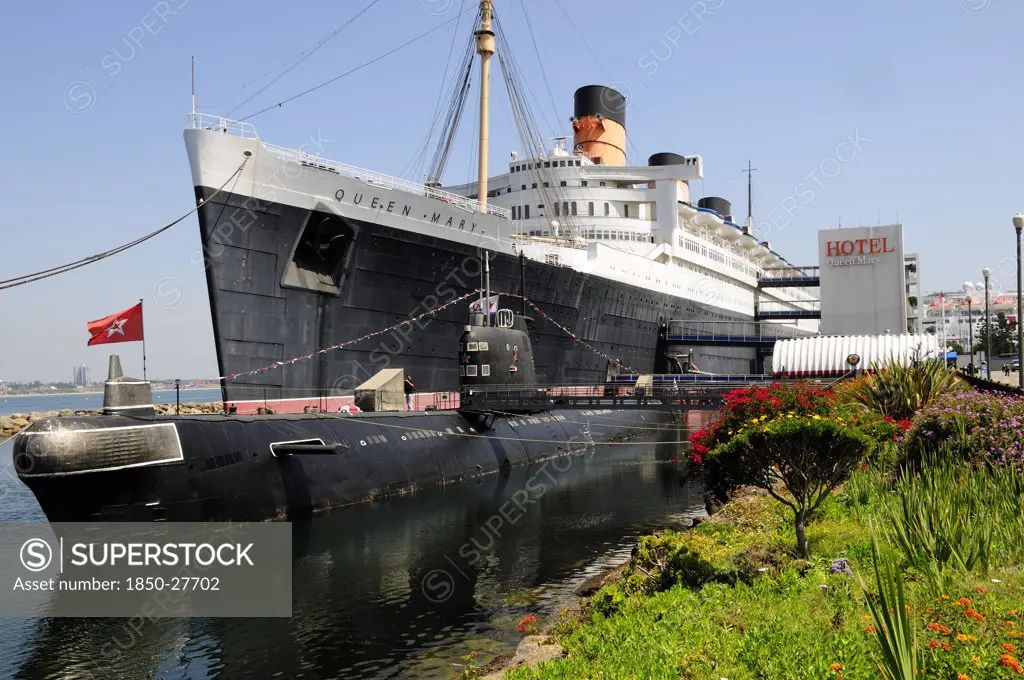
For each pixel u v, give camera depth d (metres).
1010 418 12.27
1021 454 11.38
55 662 9.73
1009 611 6.42
